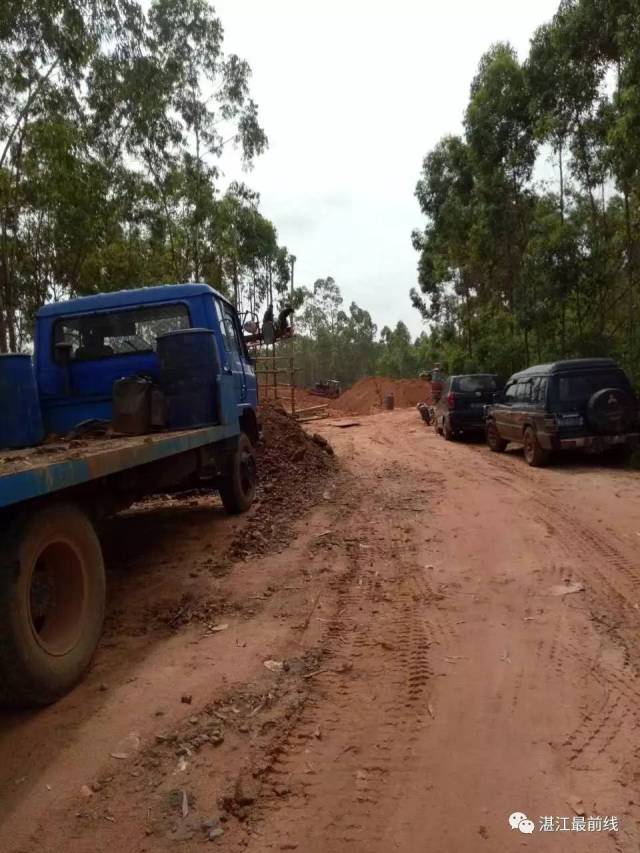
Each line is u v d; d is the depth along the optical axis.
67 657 3.95
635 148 12.31
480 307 27.78
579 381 11.90
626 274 16.39
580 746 3.32
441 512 8.61
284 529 7.93
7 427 5.93
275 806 2.95
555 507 8.59
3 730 3.61
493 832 2.73
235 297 30.11
